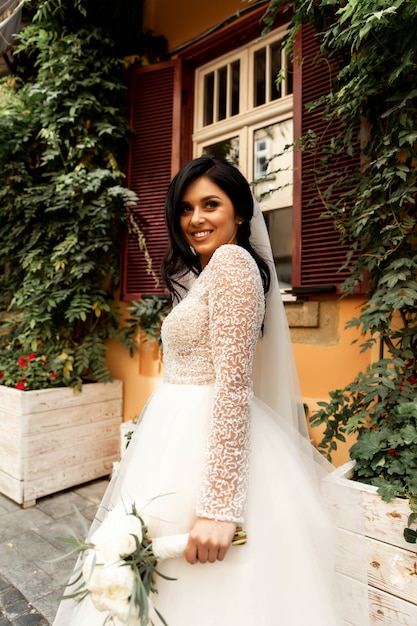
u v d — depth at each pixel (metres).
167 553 0.80
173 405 1.03
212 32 2.88
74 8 2.97
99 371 3.06
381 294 1.59
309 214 2.15
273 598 0.88
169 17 3.25
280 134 2.73
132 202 2.92
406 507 1.17
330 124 1.91
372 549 1.22
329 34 1.74
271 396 1.26
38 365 2.91
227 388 0.83
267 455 1.03
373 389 1.53
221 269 0.92
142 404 3.06
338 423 1.75
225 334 0.87
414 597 1.14
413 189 1.51
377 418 1.58
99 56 3.06
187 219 1.14
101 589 0.73
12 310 3.53
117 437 3.12
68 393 2.82
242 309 0.88
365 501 1.24
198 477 0.91
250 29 2.79
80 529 2.30
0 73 3.68
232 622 0.83
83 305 2.92
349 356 2.08
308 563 0.94
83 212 2.93
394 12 1.29
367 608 1.11
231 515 0.79
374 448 1.38
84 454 2.90
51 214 3.15
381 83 1.60
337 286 2.03
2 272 3.70
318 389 2.18
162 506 0.91
